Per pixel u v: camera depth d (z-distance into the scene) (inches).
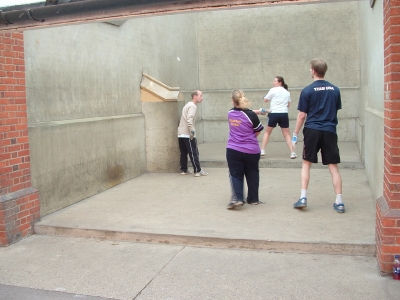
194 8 153.1
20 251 198.5
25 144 220.2
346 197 255.3
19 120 215.9
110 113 311.3
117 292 154.9
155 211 241.4
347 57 464.1
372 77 270.7
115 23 313.7
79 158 270.1
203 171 344.2
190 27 479.8
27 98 230.7
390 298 142.6
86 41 282.2
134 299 149.4
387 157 164.9
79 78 275.1
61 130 252.7
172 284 159.5
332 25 466.3
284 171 345.4
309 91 223.3
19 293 156.6
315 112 223.5
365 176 312.0
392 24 151.9
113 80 315.6
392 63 153.6
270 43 484.7
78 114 274.5
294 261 175.6
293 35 477.7
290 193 271.1
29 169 223.1
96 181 288.7
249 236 193.0
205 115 509.7
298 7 473.7
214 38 500.4
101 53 299.6
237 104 236.7
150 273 169.8
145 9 156.9
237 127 235.5
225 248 192.9
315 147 223.9
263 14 483.5
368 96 303.0
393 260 158.1
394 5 151.2
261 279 160.6
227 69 499.8
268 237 190.7
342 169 341.7
